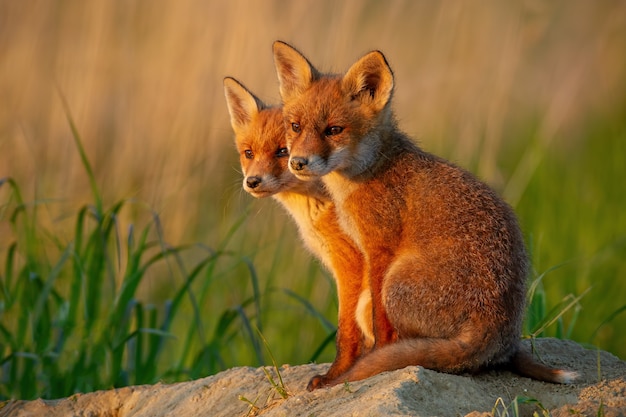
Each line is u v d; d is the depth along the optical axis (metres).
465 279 7.64
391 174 8.36
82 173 14.78
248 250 13.80
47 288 10.88
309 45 15.09
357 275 8.90
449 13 16.61
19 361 11.86
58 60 15.61
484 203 8.05
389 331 7.95
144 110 15.02
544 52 19.45
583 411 6.62
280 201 9.74
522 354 7.77
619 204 16.80
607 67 21.52
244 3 15.09
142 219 14.41
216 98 14.81
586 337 13.44
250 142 9.80
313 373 8.66
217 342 11.35
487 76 15.91
